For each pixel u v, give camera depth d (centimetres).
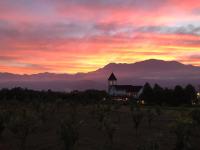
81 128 5591
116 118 7194
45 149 3881
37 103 8150
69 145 3603
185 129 3959
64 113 8325
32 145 4138
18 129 3944
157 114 7600
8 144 4225
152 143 3384
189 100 12725
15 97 11619
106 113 6806
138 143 4181
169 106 12275
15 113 6091
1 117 4494
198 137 4547
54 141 4375
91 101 11919
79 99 12612
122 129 5528
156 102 12900
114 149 3856
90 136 4744
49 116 7194
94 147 3962
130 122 6644
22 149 3903
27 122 4038
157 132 5156
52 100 11506
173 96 12731
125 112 8862
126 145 4066
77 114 7912
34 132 5034
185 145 3819
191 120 4603
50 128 5544
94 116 7144
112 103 12075
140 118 4944
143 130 5425
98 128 5297
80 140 4409
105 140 4438
